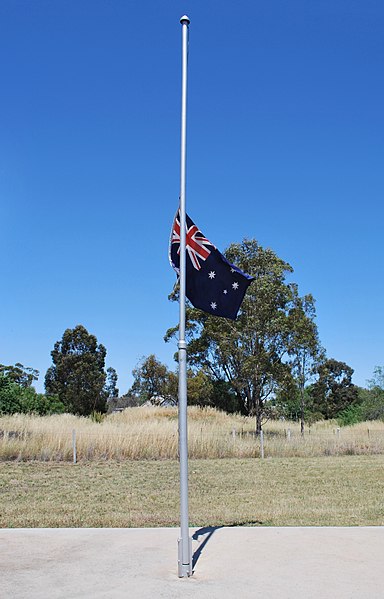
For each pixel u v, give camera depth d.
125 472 18.11
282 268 31.92
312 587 6.12
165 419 36.44
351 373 70.00
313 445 24.38
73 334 58.28
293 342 31.58
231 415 41.12
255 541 8.12
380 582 6.27
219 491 14.12
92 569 6.82
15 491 14.13
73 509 11.52
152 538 8.38
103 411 56.31
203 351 34.31
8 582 6.32
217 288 7.99
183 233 7.50
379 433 32.22
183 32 7.96
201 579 6.44
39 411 37.56
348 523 9.71
